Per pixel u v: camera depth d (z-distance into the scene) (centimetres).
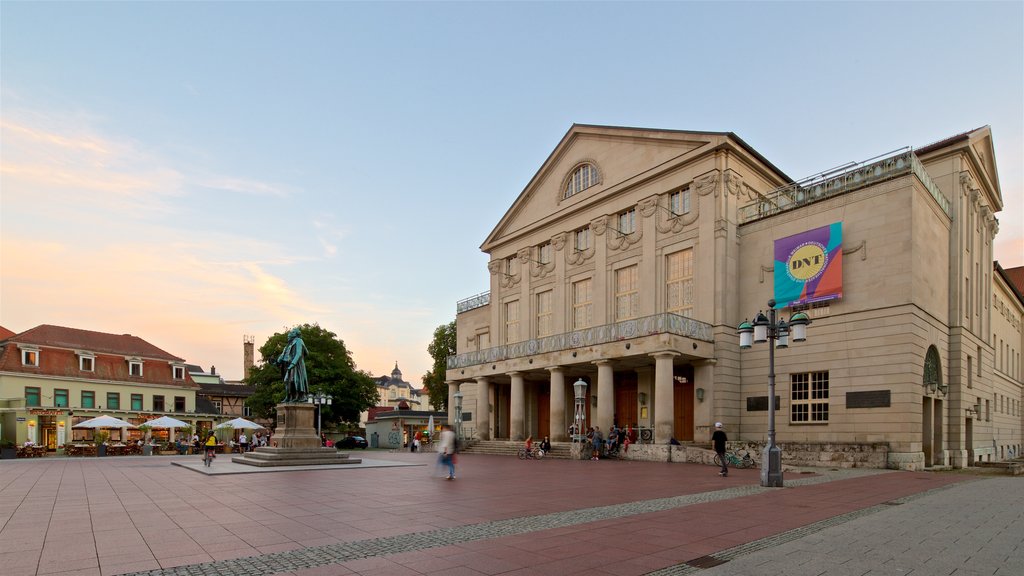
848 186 2952
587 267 4056
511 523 1034
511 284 4744
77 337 5731
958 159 3284
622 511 1173
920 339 2694
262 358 6106
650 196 3675
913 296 2644
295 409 2550
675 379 3450
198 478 1900
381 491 1513
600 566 735
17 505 1281
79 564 746
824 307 2930
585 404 3969
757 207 3425
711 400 3111
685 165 3481
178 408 6131
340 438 6631
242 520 1066
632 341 3080
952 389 3094
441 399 7575
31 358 5166
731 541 882
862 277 2806
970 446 3238
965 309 3272
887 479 1923
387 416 6328
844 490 1567
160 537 913
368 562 752
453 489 1562
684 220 3447
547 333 4375
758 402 3106
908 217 2700
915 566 739
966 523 1046
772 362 1694
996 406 4134
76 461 3184
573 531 958
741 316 3278
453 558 773
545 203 4506
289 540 888
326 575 689
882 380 2673
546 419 4400
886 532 957
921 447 2609
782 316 3066
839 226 2900
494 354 4103
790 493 1490
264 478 1884
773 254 3170
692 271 3406
